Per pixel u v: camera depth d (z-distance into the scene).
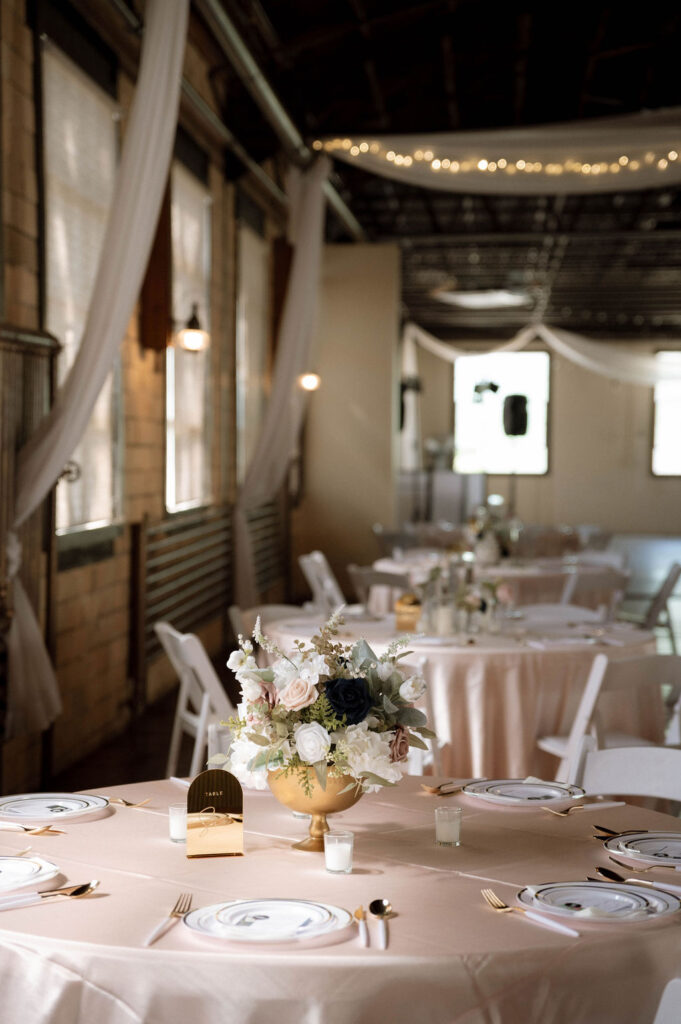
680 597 13.02
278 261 9.81
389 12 7.47
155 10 4.33
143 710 6.73
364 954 1.68
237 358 9.41
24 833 2.32
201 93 7.88
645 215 13.02
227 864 2.12
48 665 4.58
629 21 7.84
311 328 8.37
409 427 17.88
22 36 4.76
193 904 1.90
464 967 1.67
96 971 1.70
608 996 1.73
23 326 4.79
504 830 2.36
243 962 1.67
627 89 9.20
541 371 21.86
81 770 5.50
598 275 16.84
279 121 7.77
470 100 9.48
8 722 4.39
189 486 8.07
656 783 2.68
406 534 10.79
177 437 7.73
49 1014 1.70
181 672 4.75
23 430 4.48
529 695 4.36
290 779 2.20
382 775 2.16
